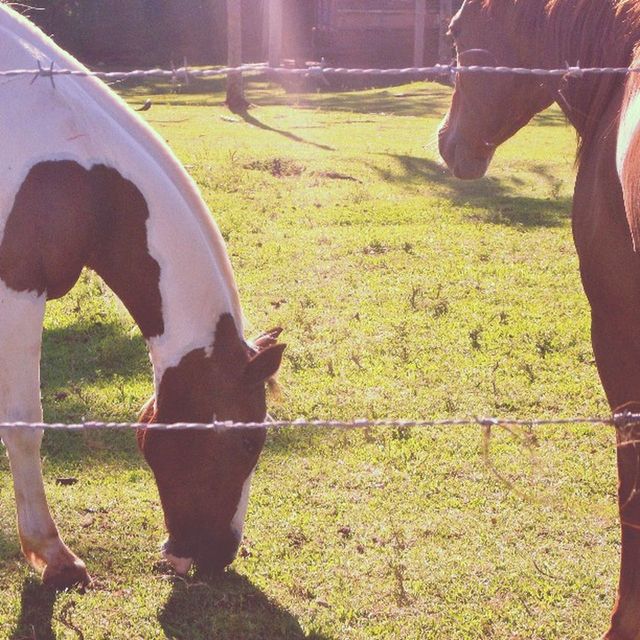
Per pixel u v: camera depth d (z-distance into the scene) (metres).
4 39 3.88
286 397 6.02
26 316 3.81
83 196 3.81
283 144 17.03
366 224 11.03
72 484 4.97
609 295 3.09
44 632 3.77
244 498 4.00
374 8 34.44
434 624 3.86
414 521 4.66
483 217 11.48
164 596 4.02
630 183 2.71
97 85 3.96
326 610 3.95
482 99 3.69
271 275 8.80
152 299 3.92
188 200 3.92
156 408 3.97
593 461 5.30
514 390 6.25
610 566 4.29
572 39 3.32
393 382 6.34
